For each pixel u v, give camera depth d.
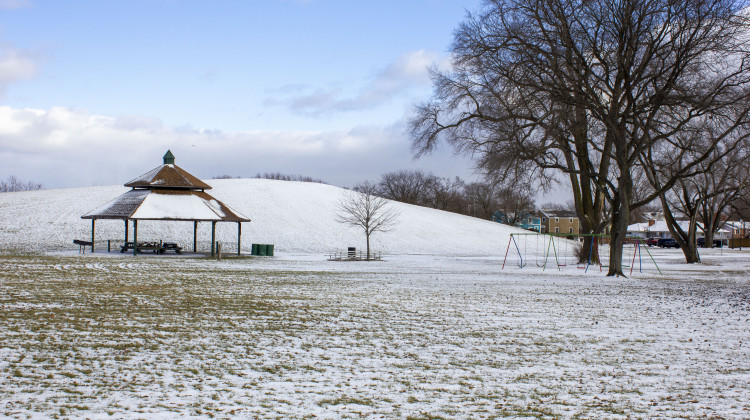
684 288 26.19
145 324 14.08
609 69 31.47
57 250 50.75
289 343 12.15
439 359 10.91
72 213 66.50
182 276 28.48
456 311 17.25
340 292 22.12
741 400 8.45
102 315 15.32
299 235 66.12
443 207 140.88
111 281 24.86
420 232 74.38
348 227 71.12
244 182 85.62
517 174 34.41
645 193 69.19
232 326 14.05
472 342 12.56
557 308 18.38
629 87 30.62
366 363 10.50
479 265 42.53
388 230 71.94
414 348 11.85
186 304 17.89
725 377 9.80
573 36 31.17
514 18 32.53
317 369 9.99
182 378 9.23
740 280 31.38
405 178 142.50
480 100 37.53
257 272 32.31
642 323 15.52
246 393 8.45
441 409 7.87
